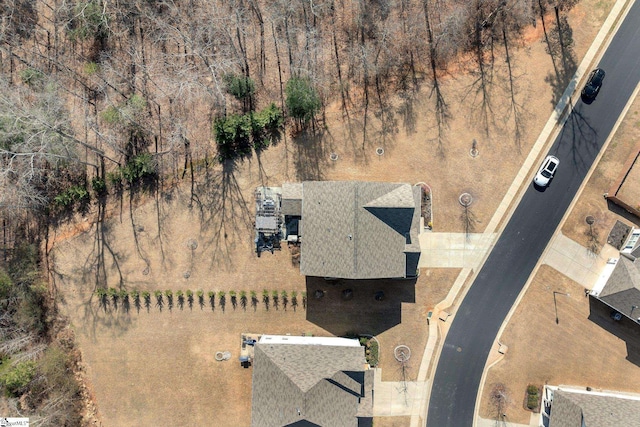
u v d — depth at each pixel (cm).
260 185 4234
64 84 4281
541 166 4194
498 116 4253
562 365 4153
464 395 4172
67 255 4238
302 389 3594
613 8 4269
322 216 3809
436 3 4272
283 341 3928
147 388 4188
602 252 4162
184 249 4212
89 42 4297
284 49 4266
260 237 4191
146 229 4222
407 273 4019
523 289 4197
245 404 4178
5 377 3888
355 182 3788
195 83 4194
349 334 4172
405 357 4178
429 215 4216
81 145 4212
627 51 4253
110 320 4203
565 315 4172
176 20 4284
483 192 4222
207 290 4197
